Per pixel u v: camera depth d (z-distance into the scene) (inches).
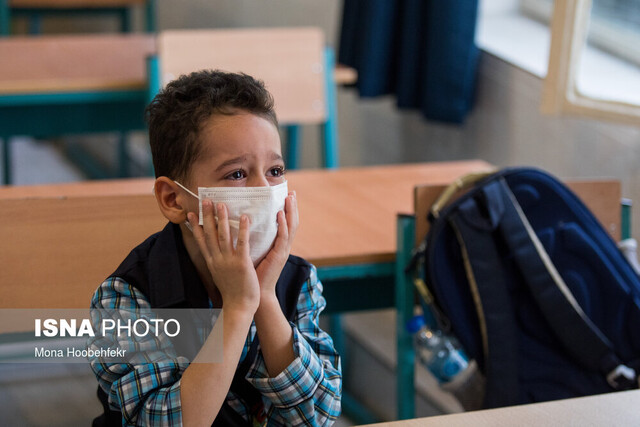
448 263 61.4
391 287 69.9
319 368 41.6
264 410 42.5
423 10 110.0
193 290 41.2
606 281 62.8
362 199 77.1
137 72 109.1
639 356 62.2
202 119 38.5
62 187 74.1
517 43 110.2
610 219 69.7
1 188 73.1
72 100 102.6
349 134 146.7
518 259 60.6
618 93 87.5
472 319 61.0
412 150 128.5
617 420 38.2
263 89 39.9
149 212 50.0
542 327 61.3
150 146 41.7
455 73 108.3
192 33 97.0
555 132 98.2
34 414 93.8
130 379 39.2
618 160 89.4
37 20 176.2
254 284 38.9
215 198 38.6
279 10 155.6
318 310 45.1
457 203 61.4
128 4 168.7
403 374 66.2
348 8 117.6
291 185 80.4
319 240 66.8
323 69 102.4
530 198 63.8
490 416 38.4
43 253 49.1
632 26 92.0
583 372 60.6
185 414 38.0
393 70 116.4
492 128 109.5
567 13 85.4
